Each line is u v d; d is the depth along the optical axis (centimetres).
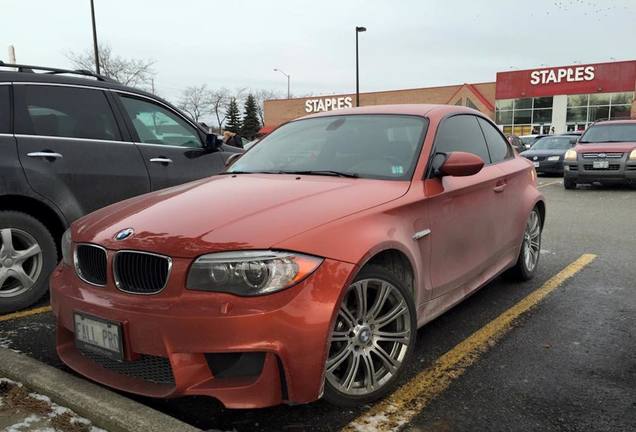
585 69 3772
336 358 268
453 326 400
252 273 240
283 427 269
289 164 382
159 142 523
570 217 900
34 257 434
